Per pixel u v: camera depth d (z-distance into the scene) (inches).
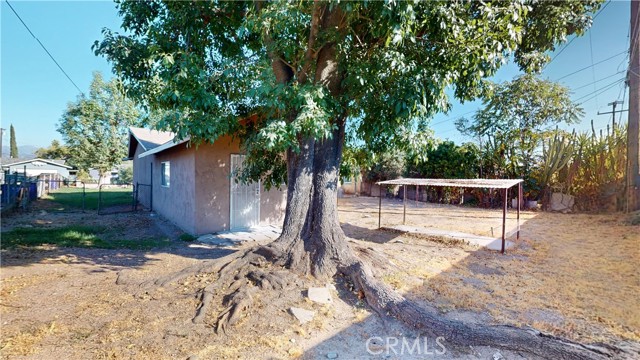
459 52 143.6
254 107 202.7
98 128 1023.0
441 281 170.1
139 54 181.8
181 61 146.7
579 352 96.2
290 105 150.9
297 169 181.8
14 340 107.5
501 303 142.3
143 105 201.3
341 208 535.5
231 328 116.3
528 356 102.0
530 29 166.6
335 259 165.8
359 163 270.7
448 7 141.4
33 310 131.3
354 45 167.0
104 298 143.4
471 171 547.8
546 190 301.1
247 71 160.7
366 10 135.1
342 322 124.5
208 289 144.6
